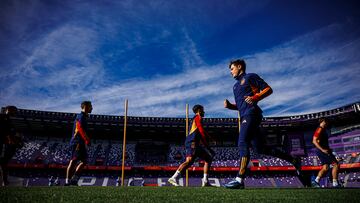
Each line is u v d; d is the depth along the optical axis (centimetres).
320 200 239
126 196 269
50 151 3809
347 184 3225
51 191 313
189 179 3659
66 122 3866
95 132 4206
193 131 683
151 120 4144
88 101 704
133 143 4344
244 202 224
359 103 3434
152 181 3569
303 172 478
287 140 4084
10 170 3356
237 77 465
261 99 416
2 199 217
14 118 3628
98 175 3588
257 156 3994
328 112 3781
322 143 648
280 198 256
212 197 266
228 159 4006
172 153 4166
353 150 3538
